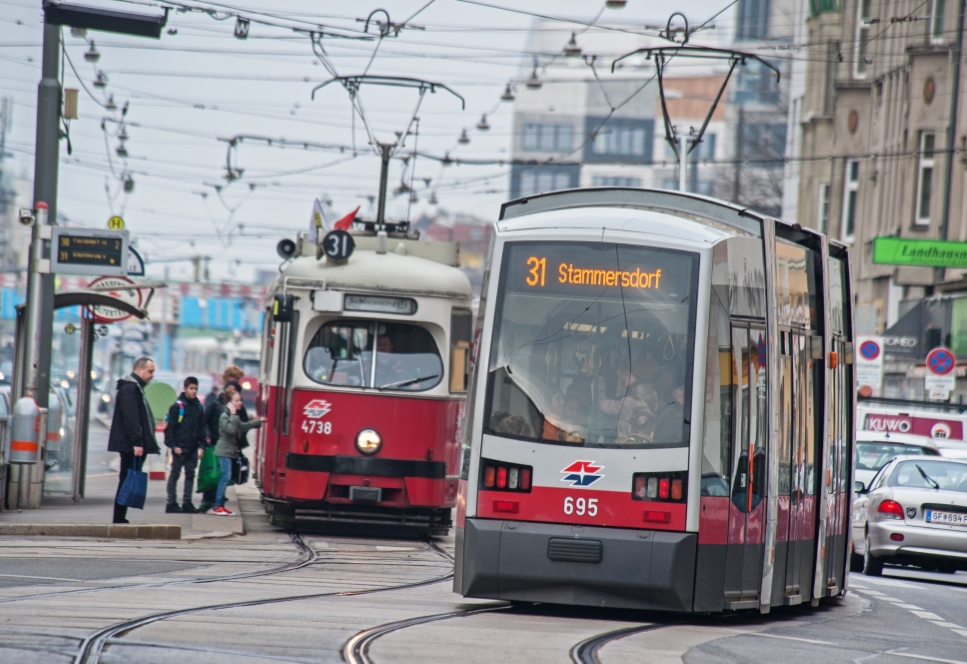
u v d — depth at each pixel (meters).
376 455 57.19
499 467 34.19
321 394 57.44
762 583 35.62
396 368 58.09
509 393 34.53
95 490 76.81
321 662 24.47
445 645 27.34
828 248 41.91
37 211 59.88
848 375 44.69
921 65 130.88
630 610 36.34
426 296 58.34
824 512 40.78
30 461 57.59
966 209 122.00
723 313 34.62
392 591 38.69
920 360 127.00
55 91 61.00
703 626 33.81
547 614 34.50
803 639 32.34
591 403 34.12
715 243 34.56
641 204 37.78
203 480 60.97
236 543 51.94
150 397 90.31
